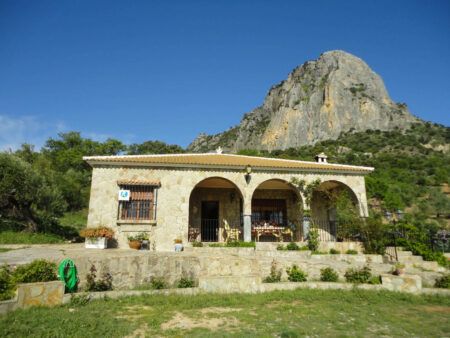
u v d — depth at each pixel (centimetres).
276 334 609
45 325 595
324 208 2148
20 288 695
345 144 9012
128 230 1641
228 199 2120
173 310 764
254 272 1158
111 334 574
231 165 1797
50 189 2341
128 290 914
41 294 732
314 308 824
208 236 2045
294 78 14225
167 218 1689
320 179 1931
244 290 984
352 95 11781
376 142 8775
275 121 12044
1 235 1794
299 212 2144
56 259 900
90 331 578
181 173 1767
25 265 807
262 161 2016
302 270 1190
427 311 856
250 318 709
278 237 1983
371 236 1717
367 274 1155
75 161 5841
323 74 12875
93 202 1641
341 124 10956
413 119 11225
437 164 6288
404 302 954
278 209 2225
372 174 5569
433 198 4681
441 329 690
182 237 1675
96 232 1483
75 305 766
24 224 2062
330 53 13612
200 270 1097
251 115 14500
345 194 1947
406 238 1800
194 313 744
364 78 12762
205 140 15912
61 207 2420
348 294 998
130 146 7294
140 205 1688
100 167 1695
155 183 1700
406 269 1380
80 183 4681
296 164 1980
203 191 2108
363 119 11131
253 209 2189
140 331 606
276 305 850
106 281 949
